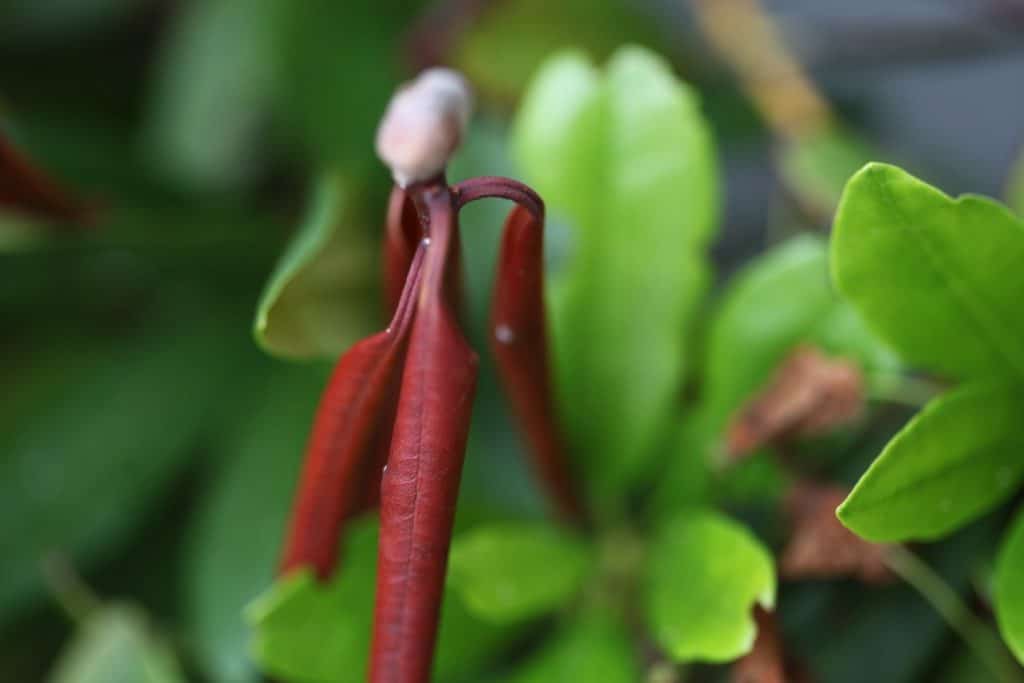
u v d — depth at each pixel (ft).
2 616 1.76
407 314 1.30
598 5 1.94
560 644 1.56
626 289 1.55
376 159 1.82
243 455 1.77
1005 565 1.41
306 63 1.88
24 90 2.06
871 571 1.50
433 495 1.27
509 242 1.33
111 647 1.66
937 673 1.54
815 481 1.54
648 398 1.56
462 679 1.60
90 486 1.81
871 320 1.40
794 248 1.55
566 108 1.55
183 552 1.78
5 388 1.85
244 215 1.79
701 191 1.54
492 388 1.64
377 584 1.29
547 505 1.57
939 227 1.36
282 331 1.44
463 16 1.87
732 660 1.47
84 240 1.67
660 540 1.53
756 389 1.55
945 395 1.38
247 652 1.67
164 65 1.98
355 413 1.33
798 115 1.95
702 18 2.06
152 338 1.91
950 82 2.42
